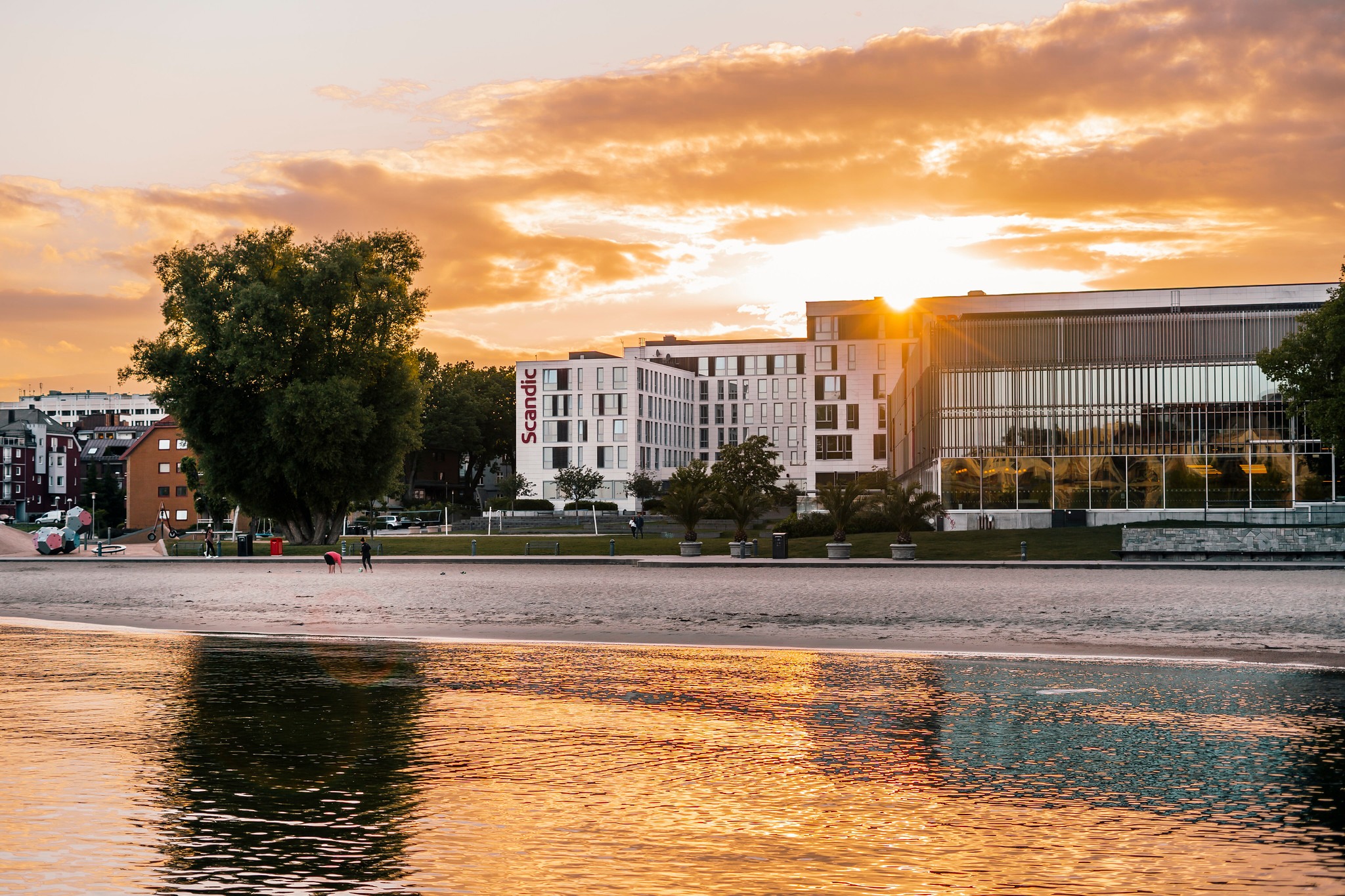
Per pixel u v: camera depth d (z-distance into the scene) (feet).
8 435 635.25
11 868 37.73
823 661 86.58
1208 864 37.88
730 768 51.44
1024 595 123.65
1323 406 179.42
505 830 41.98
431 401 549.54
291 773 50.55
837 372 504.02
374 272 256.52
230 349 232.94
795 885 36.17
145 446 491.72
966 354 236.84
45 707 67.26
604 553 220.84
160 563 215.10
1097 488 230.07
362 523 404.98
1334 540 163.73
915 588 133.28
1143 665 83.71
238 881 36.45
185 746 56.08
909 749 55.21
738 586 141.69
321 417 232.32
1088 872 37.24
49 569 201.16
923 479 270.87
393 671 82.43
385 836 41.19
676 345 614.75
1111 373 231.50
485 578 161.58
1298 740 56.65
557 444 540.52
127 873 37.22
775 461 590.14
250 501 254.68
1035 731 59.31
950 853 39.29
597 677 78.95
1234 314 227.81
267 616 125.18
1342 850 39.27
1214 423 227.20
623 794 47.11
